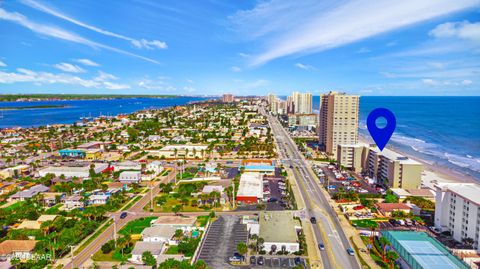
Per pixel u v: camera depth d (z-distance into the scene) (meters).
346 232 153.88
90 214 168.12
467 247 135.25
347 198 199.62
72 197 198.25
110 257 130.38
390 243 131.12
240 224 163.62
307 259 128.62
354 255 132.12
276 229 148.12
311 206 188.00
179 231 144.88
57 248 130.25
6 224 160.62
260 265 124.06
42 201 197.25
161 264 113.88
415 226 161.50
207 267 122.12
